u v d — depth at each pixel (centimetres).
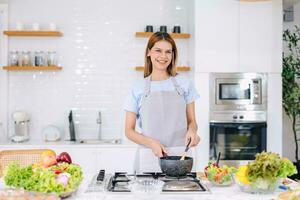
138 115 276
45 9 479
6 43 471
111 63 486
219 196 185
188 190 192
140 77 486
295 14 500
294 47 495
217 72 428
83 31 483
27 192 162
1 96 474
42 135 469
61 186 175
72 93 483
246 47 430
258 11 429
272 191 191
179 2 488
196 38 427
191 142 253
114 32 485
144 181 191
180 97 270
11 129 479
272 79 431
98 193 190
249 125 425
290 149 506
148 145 244
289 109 465
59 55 481
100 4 484
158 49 259
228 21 428
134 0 485
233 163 425
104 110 486
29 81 481
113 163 436
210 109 427
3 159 285
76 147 433
